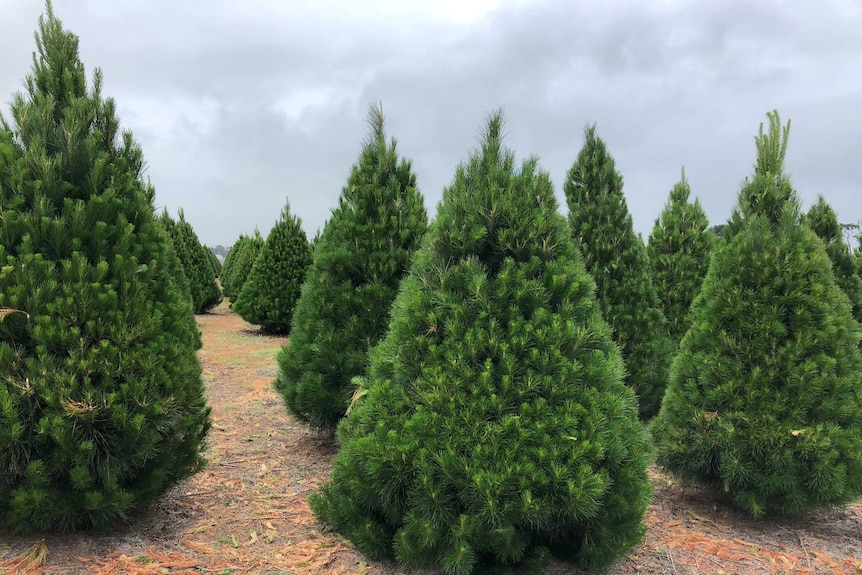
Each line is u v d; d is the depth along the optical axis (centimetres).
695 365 440
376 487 303
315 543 368
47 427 311
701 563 363
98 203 357
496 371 304
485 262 336
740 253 438
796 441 396
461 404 298
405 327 323
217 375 970
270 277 1481
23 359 320
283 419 703
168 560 341
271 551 357
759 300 421
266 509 425
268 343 1367
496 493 280
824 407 399
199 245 1978
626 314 628
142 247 378
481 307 316
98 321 333
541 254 330
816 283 414
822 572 358
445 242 337
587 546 309
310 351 561
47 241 340
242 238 2662
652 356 635
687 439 435
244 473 506
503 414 296
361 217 575
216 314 2011
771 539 406
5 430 304
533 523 288
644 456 313
